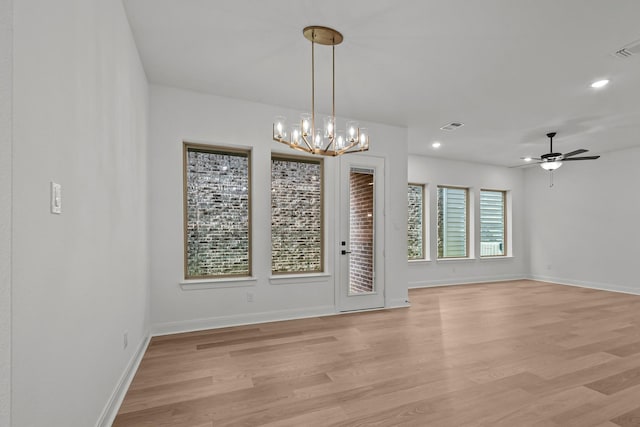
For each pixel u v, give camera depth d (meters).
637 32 2.54
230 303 3.87
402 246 5.00
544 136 5.45
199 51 2.91
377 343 3.32
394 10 2.31
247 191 4.12
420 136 5.49
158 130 3.59
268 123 4.12
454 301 5.38
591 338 3.52
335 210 4.48
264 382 2.47
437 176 7.00
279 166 4.30
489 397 2.26
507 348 3.21
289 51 2.91
